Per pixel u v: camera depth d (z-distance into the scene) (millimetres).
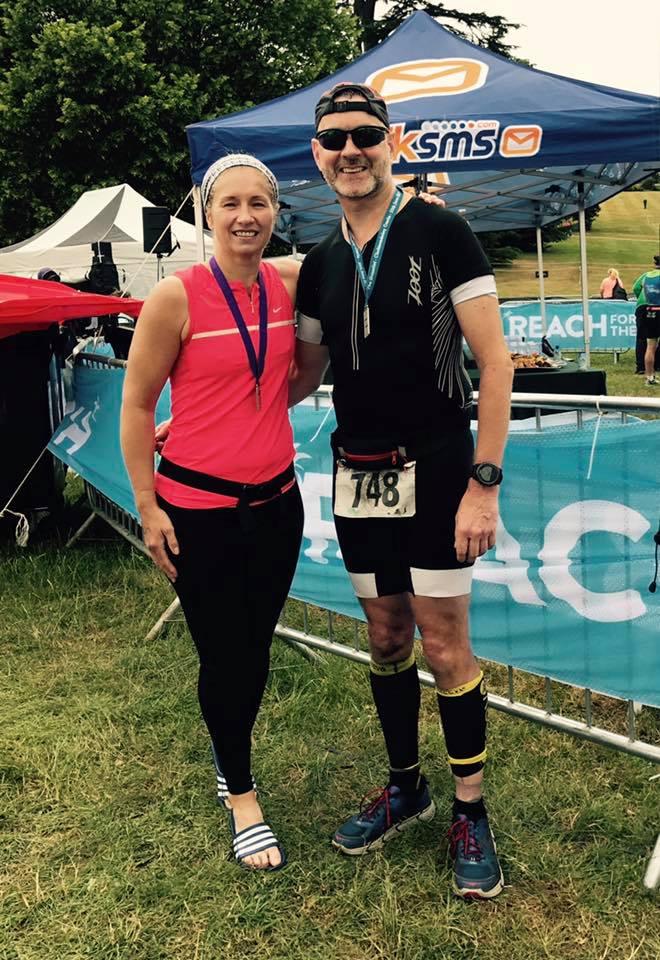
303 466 3137
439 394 1943
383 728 2283
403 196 1946
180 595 2199
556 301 14961
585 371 5172
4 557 5055
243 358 2020
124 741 2844
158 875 2168
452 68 5344
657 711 2928
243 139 5012
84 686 3293
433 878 2107
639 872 2094
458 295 1871
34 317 4473
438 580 1997
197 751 2768
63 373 5504
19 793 2566
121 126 18375
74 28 17297
